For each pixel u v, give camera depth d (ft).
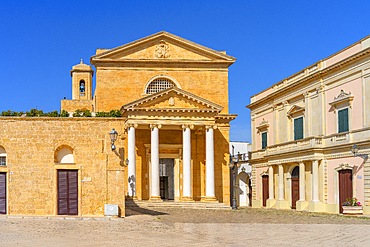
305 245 58.59
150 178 150.51
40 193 93.35
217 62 159.74
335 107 131.34
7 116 96.84
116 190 95.09
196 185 153.48
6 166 93.40
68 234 65.46
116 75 155.22
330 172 133.18
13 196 92.99
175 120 144.05
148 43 157.99
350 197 124.57
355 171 121.70
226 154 156.04
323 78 137.18
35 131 94.22
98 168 94.89
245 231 75.31
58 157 95.09
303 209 141.38
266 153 168.35
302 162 143.02
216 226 83.76
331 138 132.26
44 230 69.67
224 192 154.71
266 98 172.55
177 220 96.17
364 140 117.29
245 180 198.59
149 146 151.23
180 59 157.99
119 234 66.85
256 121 185.88
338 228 81.76
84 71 208.23
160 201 141.18
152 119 142.92
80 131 94.94
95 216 93.20
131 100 155.33
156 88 157.79
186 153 144.66
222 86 160.15
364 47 119.34
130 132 141.49
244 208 165.68
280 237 67.05
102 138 95.40
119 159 95.55
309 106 143.95
